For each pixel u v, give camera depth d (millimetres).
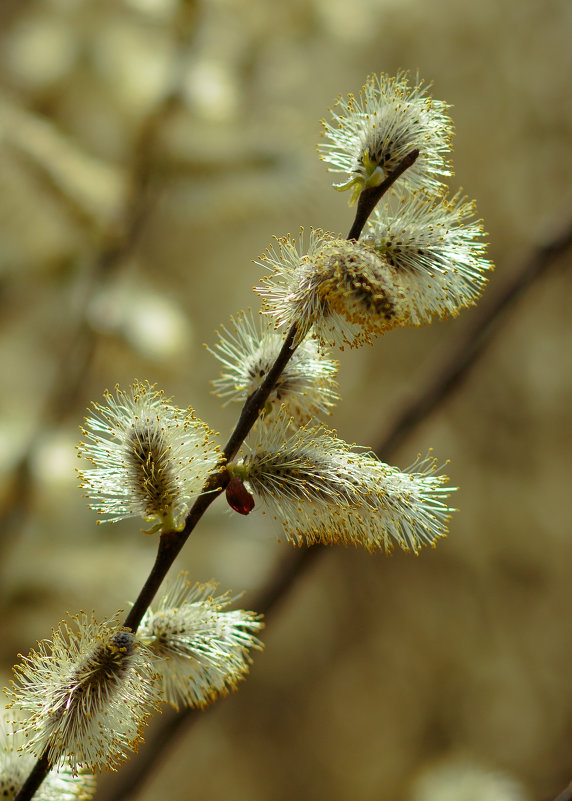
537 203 2361
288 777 2332
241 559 1218
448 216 636
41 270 1178
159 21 1193
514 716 2352
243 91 1271
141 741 621
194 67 1166
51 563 1088
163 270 1979
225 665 634
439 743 2350
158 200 1161
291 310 622
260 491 630
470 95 2361
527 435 2445
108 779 1178
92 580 1097
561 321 2367
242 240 2029
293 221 2059
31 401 1273
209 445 627
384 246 631
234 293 2102
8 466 1064
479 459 2463
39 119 1208
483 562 2467
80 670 620
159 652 632
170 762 2203
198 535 1222
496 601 2463
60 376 1170
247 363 646
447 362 916
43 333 1361
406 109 629
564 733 2328
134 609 625
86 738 617
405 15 2055
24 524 1093
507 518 2445
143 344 1127
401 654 2465
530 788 2244
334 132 631
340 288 613
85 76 1195
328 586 2480
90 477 625
